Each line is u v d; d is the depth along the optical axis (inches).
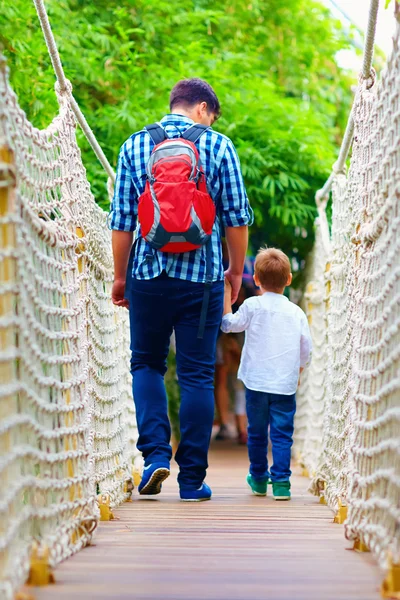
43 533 99.0
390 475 95.4
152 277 156.8
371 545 102.2
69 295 128.5
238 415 386.3
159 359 167.2
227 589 86.0
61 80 151.0
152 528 129.8
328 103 452.8
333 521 138.0
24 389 91.8
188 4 373.1
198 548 110.8
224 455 345.1
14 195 89.7
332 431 170.1
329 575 93.0
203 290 157.4
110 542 116.0
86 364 135.4
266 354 183.0
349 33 461.7
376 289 117.5
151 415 165.8
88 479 126.5
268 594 83.7
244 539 119.0
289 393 181.9
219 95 339.6
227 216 159.6
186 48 350.9
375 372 109.9
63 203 134.2
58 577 91.4
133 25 354.9
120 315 199.6
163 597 82.1
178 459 167.8
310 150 330.6
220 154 156.8
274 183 329.4
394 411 94.5
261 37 438.9
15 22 263.9
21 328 91.4
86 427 127.3
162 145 153.9
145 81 335.9
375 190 125.5
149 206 149.7
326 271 211.5
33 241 105.0
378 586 87.3
